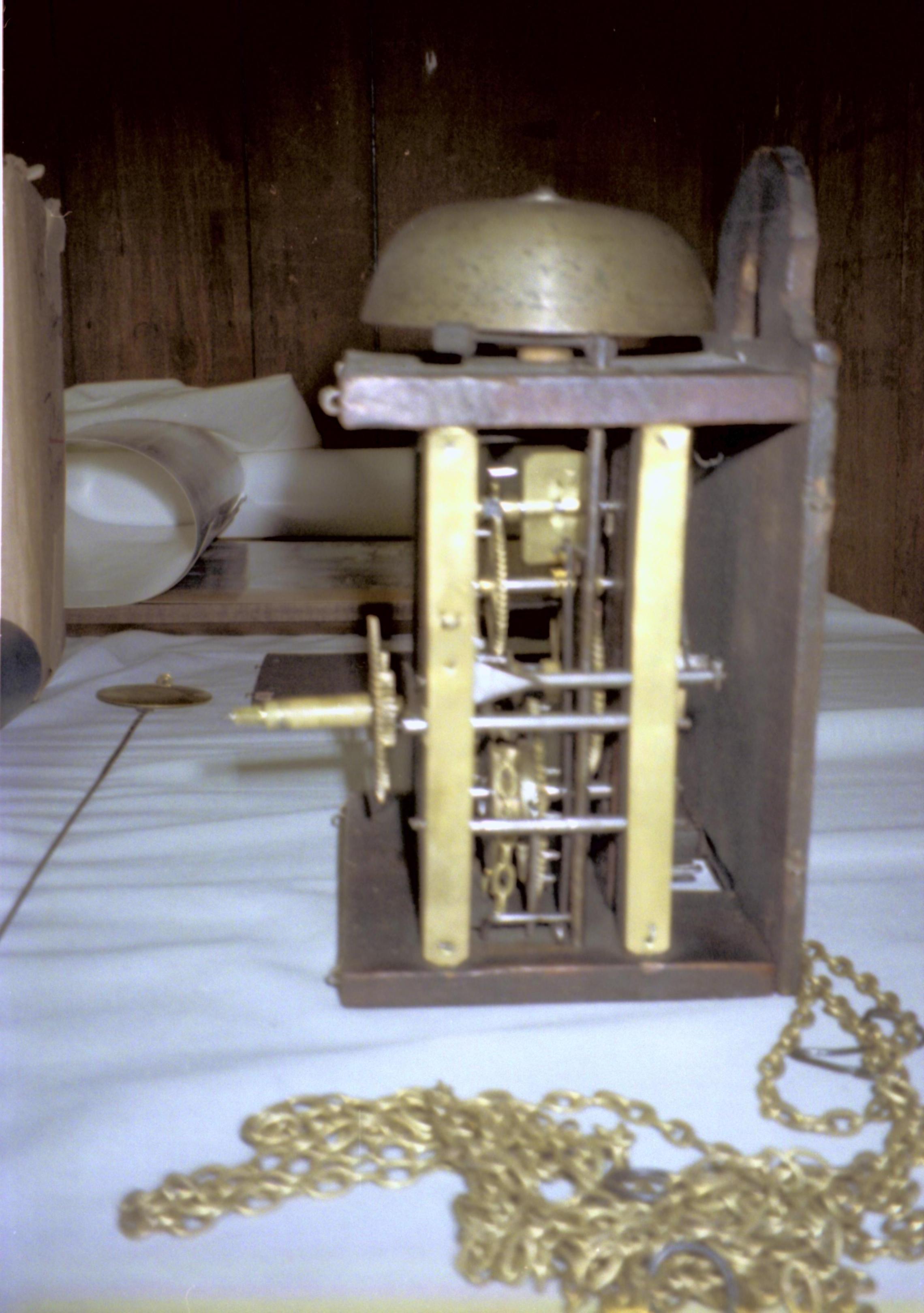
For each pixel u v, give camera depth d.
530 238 0.93
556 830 1.00
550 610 1.70
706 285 1.00
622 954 1.02
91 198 3.97
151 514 2.77
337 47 3.93
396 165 4.02
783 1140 0.84
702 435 1.22
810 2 3.26
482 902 1.12
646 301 0.94
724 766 1.17
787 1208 0.77
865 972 1.05
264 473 3.10
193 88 3.93
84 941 1.11
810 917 1.16
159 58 3.90
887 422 2.95
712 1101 0.88
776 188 0.98
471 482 0.93
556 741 1.24
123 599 2.33
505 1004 1.01
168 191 3.98
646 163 4.08
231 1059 0.92
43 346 1.81
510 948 1.03
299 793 1.47
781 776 1.00
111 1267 0.73
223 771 1.55
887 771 1.56
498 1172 0.78
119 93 3.91
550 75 4.00
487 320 0.92
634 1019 0.98
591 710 1.04
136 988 1.02
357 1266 0.73
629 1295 0.71
